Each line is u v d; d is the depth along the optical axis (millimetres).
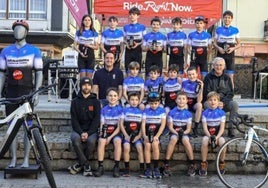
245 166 6648
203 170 6676
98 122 6613
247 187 6008
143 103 7246
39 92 5445
